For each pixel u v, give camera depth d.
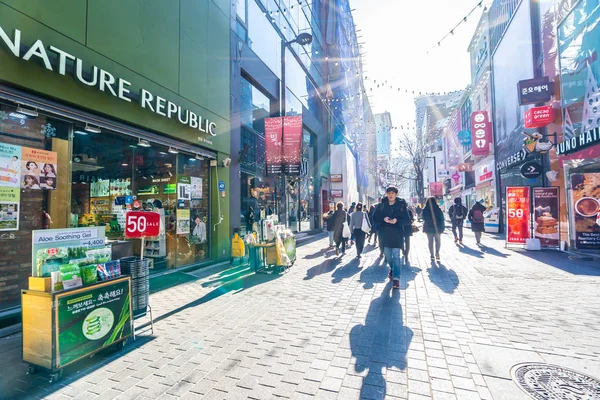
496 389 2.52
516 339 3.46
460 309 4.50
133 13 5.99
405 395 2.47
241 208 10.88
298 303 5.01
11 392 2.66
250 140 11.80
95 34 5.21
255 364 3.04
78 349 2.98
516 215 10.59
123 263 4.22
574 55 10.07
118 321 3.42
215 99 8.63
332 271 7.54
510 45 16.36
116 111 5.59
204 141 8.12
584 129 9.53
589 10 9.20
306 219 18.30
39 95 4.46
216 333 3.85
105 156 6.50
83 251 3.37
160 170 7.69
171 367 3.03
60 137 4.94
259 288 6.04
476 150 20.38
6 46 4.02
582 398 2.38
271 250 7.38
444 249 10.91
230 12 9.60
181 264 7.61
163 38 6.75
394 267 5.62
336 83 26.08
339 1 27.17
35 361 2.88
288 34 16.05
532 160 13.93
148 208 7.48
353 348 3.33
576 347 3.23
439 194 41.78
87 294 3.12
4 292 4.21
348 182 25.09
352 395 2.49
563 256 8.86
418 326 3.89
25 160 4.48
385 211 5.84
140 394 2.58
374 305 4.78
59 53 4.57
